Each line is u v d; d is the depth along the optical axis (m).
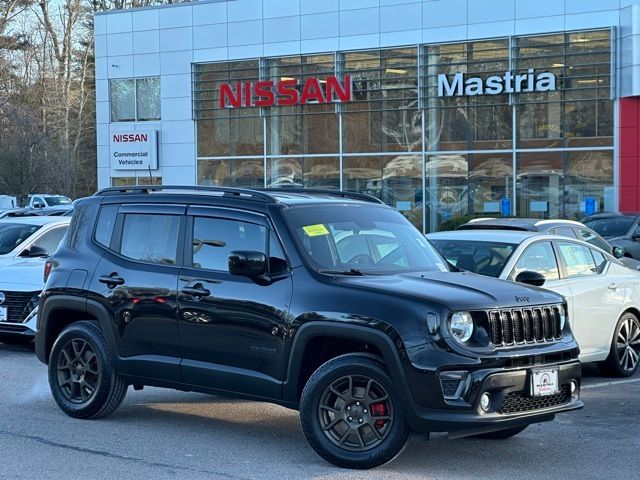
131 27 39.69
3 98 58.59
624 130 29.98
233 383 7.16
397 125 34.19
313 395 6.61
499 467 6.72
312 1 35.59
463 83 32.59
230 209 7.49
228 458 6.94
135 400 9.17
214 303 7.25
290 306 6.84
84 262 8.26
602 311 10.30
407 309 6.35
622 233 20.39
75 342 8.24
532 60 31.59
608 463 6.87
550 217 31.52
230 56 37.53
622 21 29.84
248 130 37.31
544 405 6.64
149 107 39.72
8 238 13.23
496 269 9.53
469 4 32.47
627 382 10.40
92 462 6.82
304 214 7.32
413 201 34.00
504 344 6.46
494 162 32.47
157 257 7.81
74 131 64.81
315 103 35.56
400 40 33.84
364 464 6.48
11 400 9.10
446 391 6.21
